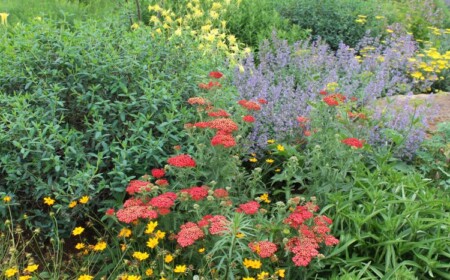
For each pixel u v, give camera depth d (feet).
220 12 23.66
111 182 12.35
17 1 23.94
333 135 12.71
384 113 15.08
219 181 11.60
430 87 22.72
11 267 10.65
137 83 13.42
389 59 22.08
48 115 12.50
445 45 26.30
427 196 11.69
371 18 27.96
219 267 9.79
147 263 10.96
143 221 11.03
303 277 10.53
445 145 14.60
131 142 12.30
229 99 14.64
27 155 11.94
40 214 12.12
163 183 11.18
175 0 23.36
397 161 14.53
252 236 10.70
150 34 15.39
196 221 10.93
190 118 13.33
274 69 20.35
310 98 16.20
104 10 23.90
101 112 12.99
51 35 13.55
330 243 10.24
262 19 25.38
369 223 11.13
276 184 14.26
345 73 20.93
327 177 12.25
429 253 10.44
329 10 27.27
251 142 14.14
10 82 13.10
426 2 31.76
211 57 17.57
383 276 10.24
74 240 12.46
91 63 12.94
